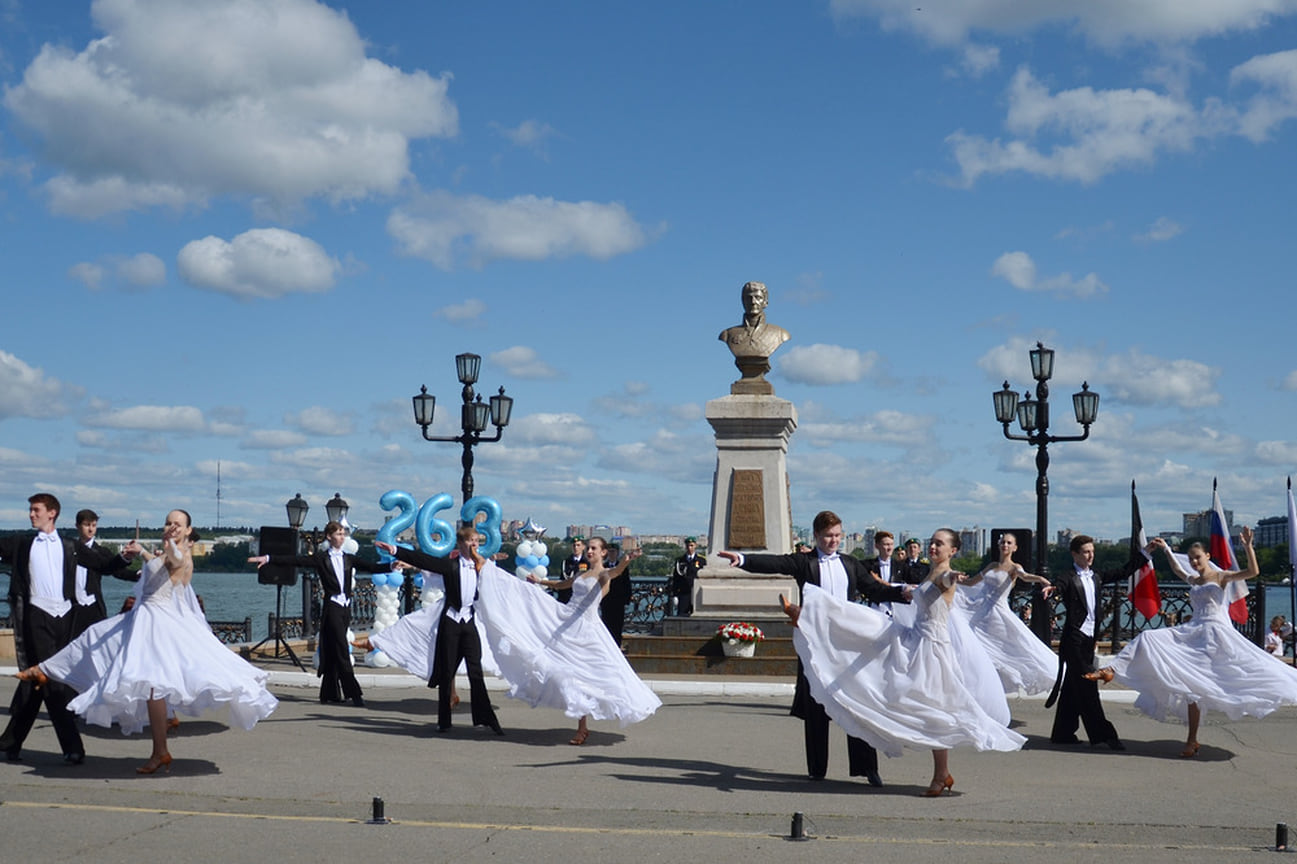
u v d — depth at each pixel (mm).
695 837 8086
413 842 7859
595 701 12414
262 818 8539
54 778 10000
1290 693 12031
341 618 16016
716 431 21547
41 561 11094
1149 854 7758
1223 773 11367
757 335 22078
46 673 10414
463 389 24203
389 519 21188
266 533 20859
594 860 7430
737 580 20984
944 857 7586
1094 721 12953
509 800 9414
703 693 17828
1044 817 8992
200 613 10914
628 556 12891
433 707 15891
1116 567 13820
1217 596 12672
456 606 13484
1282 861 7609
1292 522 20828
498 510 22125
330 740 12586
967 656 10828
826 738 10484
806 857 7539
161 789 9609
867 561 16016
